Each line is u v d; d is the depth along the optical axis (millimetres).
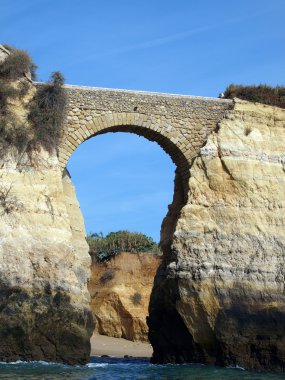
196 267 38438
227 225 39531
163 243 42406
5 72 38656
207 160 40250
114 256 69938
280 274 39375
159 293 40250
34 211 36781
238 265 38906
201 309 37906
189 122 40875
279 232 40188
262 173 40844
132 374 33344
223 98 43656
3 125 37281
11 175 36875
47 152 38094
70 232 37781
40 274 35719
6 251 35312
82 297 36750
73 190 41750
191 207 39500
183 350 38844
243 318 37625
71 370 33031
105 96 39719
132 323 63156
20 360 34312
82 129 39000
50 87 38781
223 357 37188
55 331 35000
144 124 40000
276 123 42281
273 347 37281
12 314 34281
